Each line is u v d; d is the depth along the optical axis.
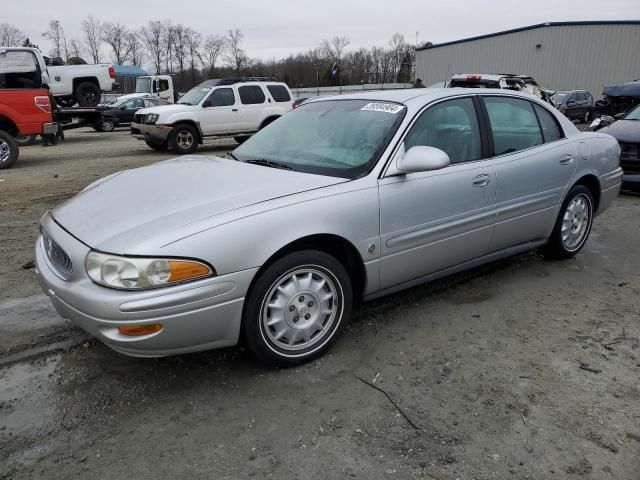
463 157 3.65
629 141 7.42
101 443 2.39
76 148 15.49
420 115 3.46
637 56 33.56
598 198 4.81
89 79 21.16
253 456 2.30
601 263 4.75
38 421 2.54
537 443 2.37
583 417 2.55
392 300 3.90
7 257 4.86
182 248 2.47
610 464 2.24
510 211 3.91
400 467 2.23
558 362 3.04
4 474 2.21
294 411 2.61
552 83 36.09
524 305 3.83
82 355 3.14
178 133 13.54
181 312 2.49
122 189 3.17
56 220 2.99
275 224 2.71
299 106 4.31
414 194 3.28
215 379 2.89
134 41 76.31
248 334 2.78
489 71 38.91
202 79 72.44
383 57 68.12
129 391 2.78
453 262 3.69
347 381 2.86
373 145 3.30
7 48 11.73
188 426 2.50
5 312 3.70
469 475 2.18
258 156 3.69
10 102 10.92
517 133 4.07
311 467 2.23
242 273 2.62
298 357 2.98
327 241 3.05
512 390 2.77
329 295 3.06
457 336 3.36
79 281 2.57
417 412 2.59
